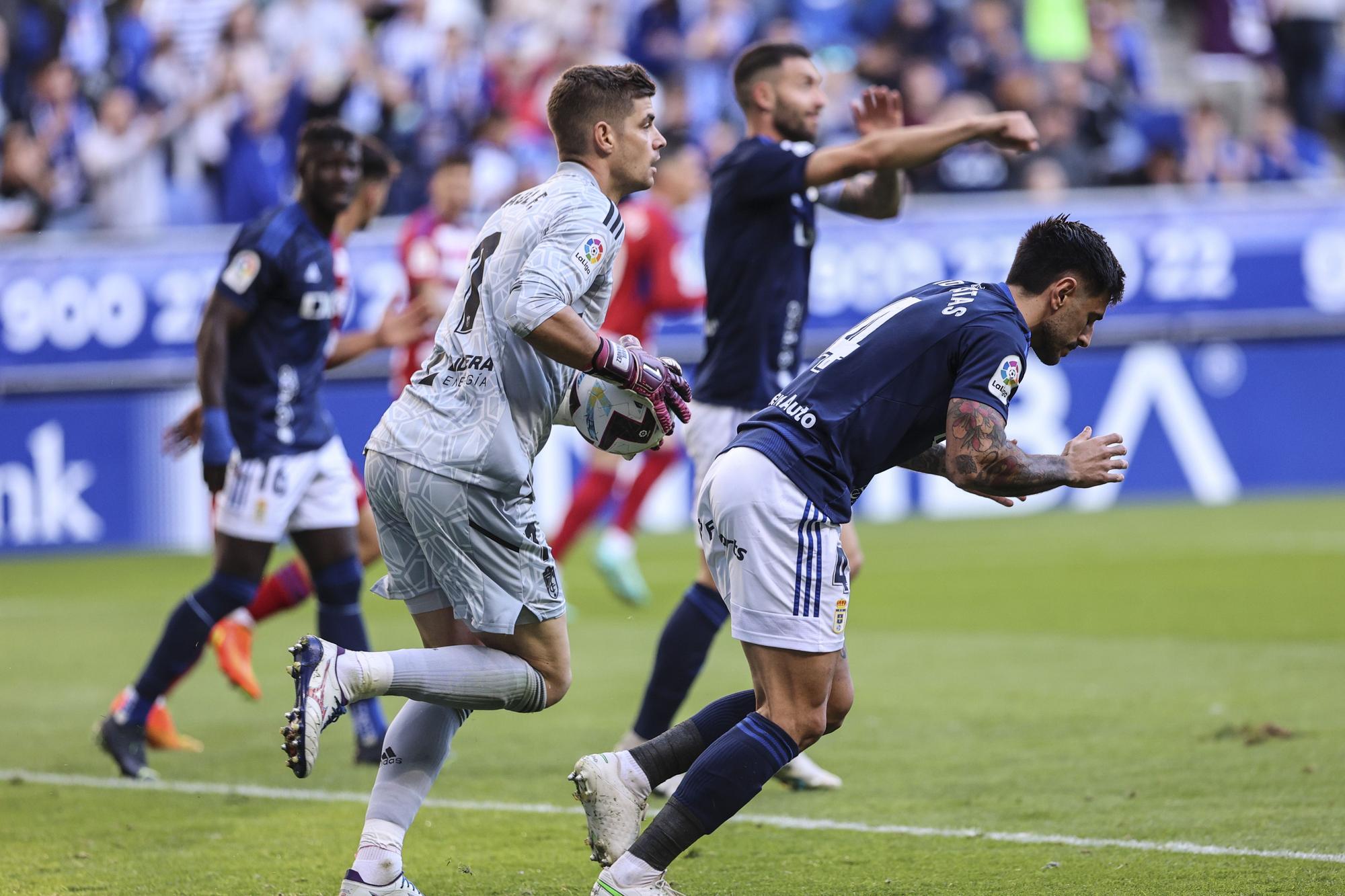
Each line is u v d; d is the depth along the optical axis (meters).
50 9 59.88
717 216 18.78
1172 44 71.38
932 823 16.47
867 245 48.69
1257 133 60.31
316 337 20.03
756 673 13.00
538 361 13.06
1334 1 67.75
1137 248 50.38
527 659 13.48
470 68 57.00
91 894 14.41
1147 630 29.50
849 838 15.99
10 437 46.97
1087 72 59.47
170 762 20.70
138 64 58.84
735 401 18.70
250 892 14.42
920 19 59.38
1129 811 16.62
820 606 12.78
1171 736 20.41
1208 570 36.72
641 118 13.55
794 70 19.27
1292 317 50.66
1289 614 30.56
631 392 13.30
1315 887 13.67
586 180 13.27
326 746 21.80
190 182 55.66
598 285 13.32
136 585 39.56
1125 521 46.44
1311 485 50.91
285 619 35.12
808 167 18.05
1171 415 50.44
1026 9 62.81
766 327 18.64
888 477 50.72
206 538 47.00
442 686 12.91
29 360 47.25
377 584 13.86
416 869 15.11
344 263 22.11
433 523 12.99
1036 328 13.33
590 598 36.31
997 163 54.56
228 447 19.33
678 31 60.47
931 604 33.62
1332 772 18.09
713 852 15.60
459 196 29.61
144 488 47.06
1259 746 19.61
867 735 21.23
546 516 46.84
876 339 13.03
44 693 25.98
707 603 18.30
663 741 13.27
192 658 19.80
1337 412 50.97
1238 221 50.84
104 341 47.28
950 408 12.59
